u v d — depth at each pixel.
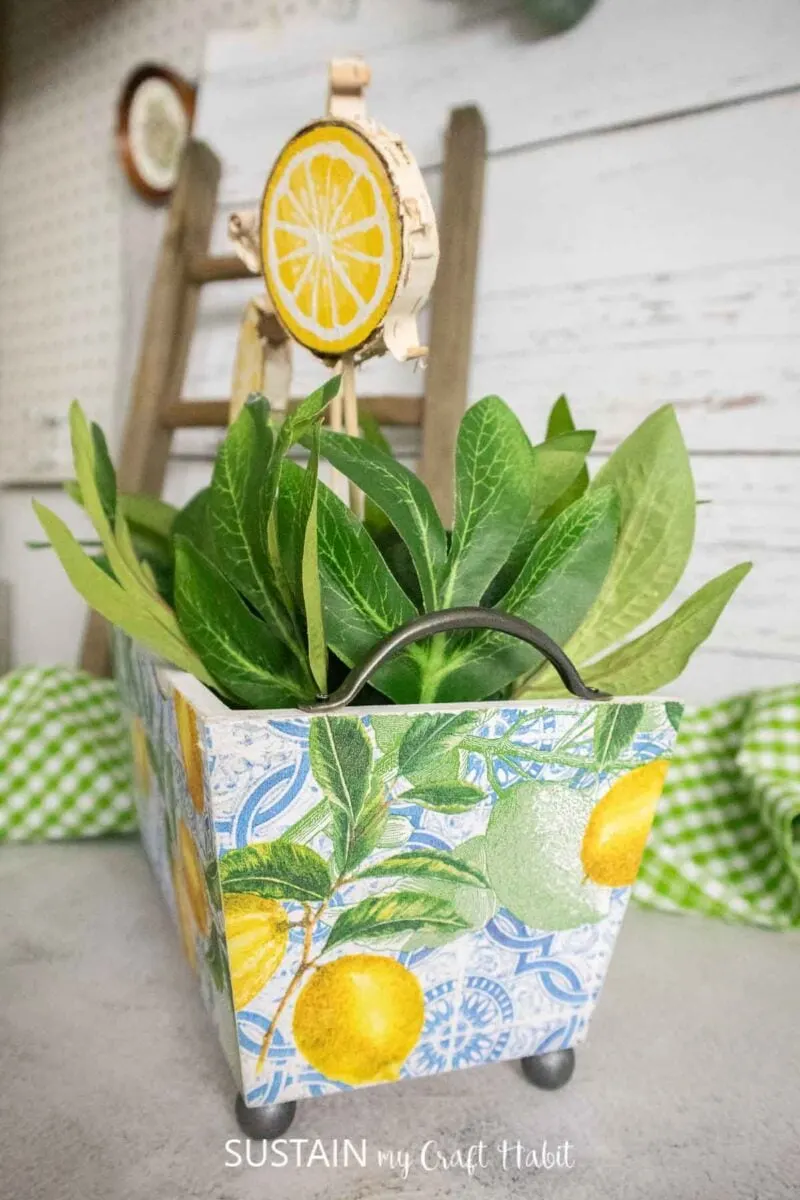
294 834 0.35
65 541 0.40
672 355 0.81
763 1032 0.51
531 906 0.40
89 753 0.83
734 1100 0.44
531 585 0.40
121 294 1.26
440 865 0.38
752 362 0.77
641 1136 0.41
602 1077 0.46
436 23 0.93
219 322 1.08
